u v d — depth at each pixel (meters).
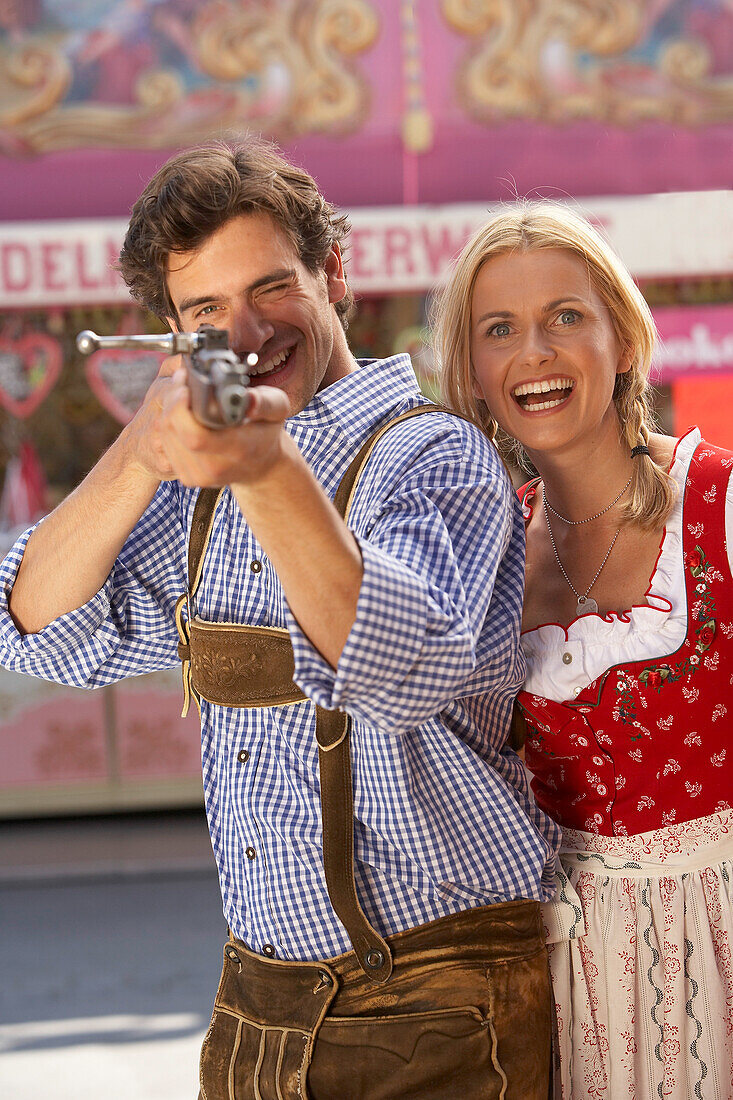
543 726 1.59
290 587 1.12
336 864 1.36
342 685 1.12
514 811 1.40
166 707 5.53
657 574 1.57
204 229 1.34
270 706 1.41
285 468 1.05
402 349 5.95
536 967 1.44
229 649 1.43
